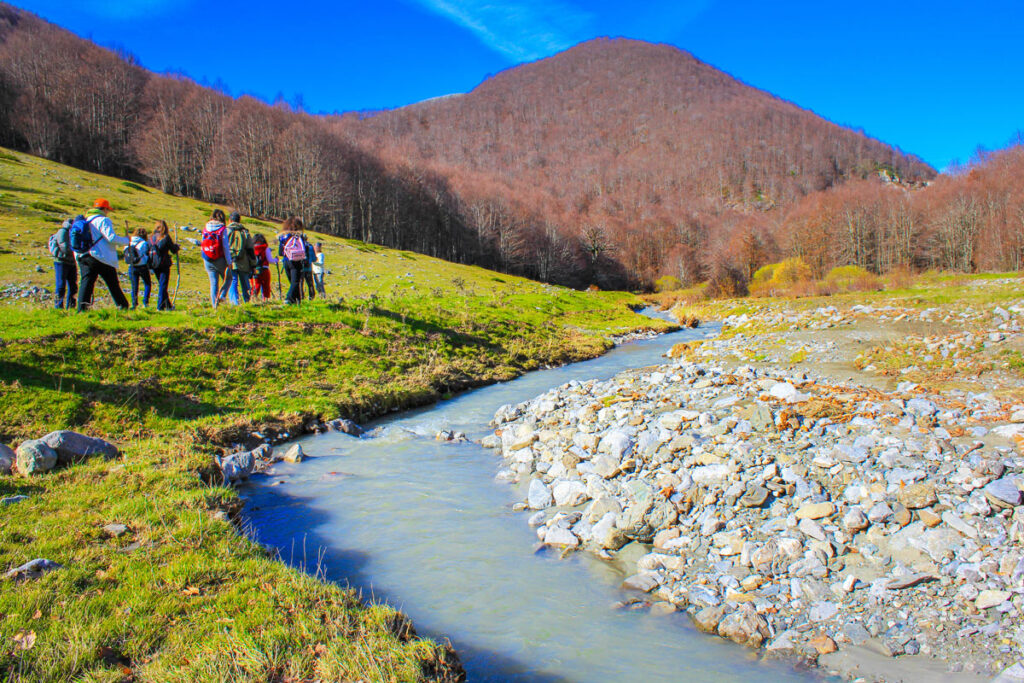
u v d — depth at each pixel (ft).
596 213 531.91
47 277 95.91
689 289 284.82
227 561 18.65
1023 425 26.23
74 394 35.50
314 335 56.90
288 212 315.58
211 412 39.83
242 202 308.40
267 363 48.96
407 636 15.76
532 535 24.13
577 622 17.76
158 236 53.78
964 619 16.37
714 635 17.13
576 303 144.15
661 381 44.78
